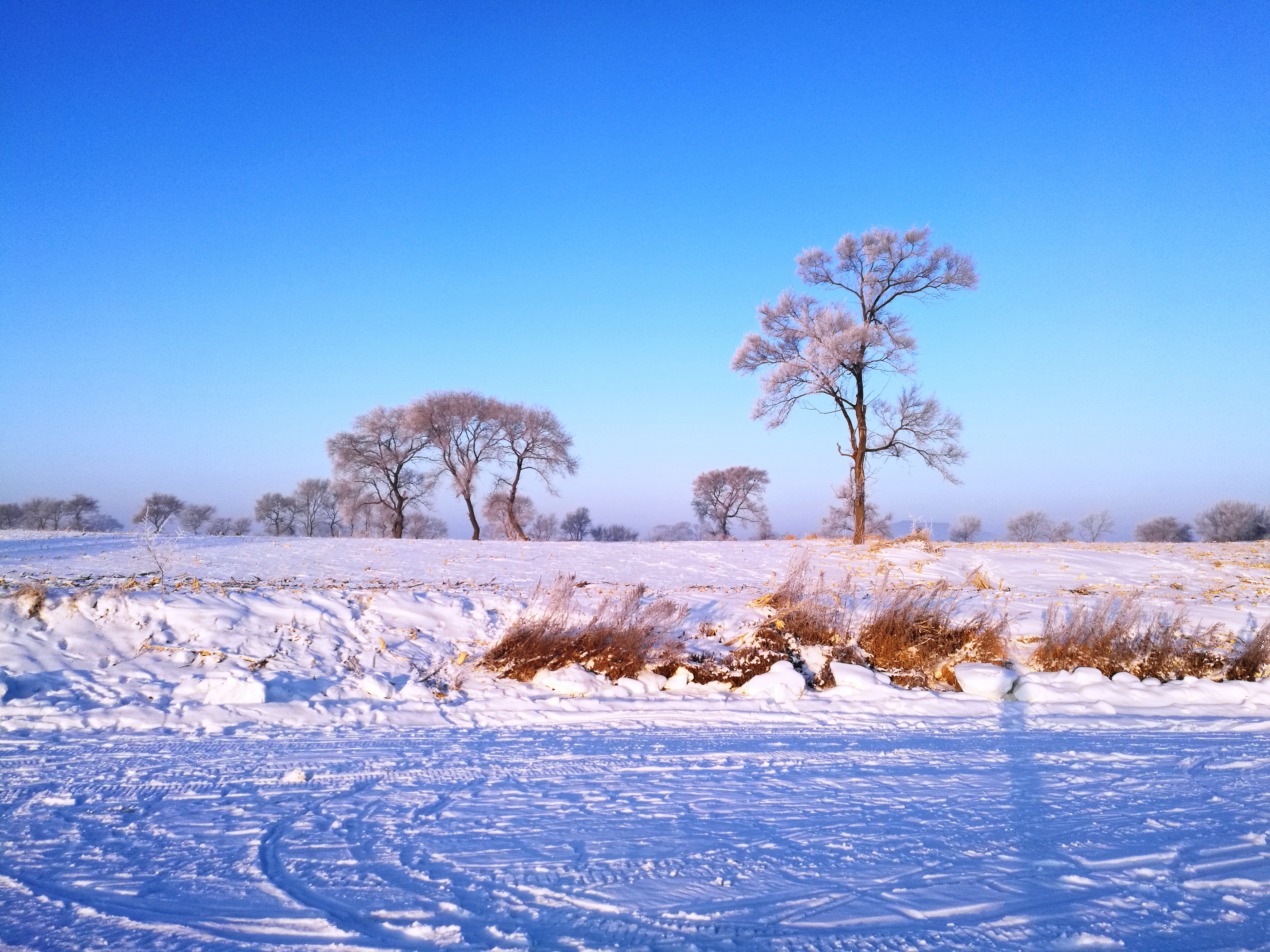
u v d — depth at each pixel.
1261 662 11.77
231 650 10.95
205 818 5.82
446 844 5.28
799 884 4.60
